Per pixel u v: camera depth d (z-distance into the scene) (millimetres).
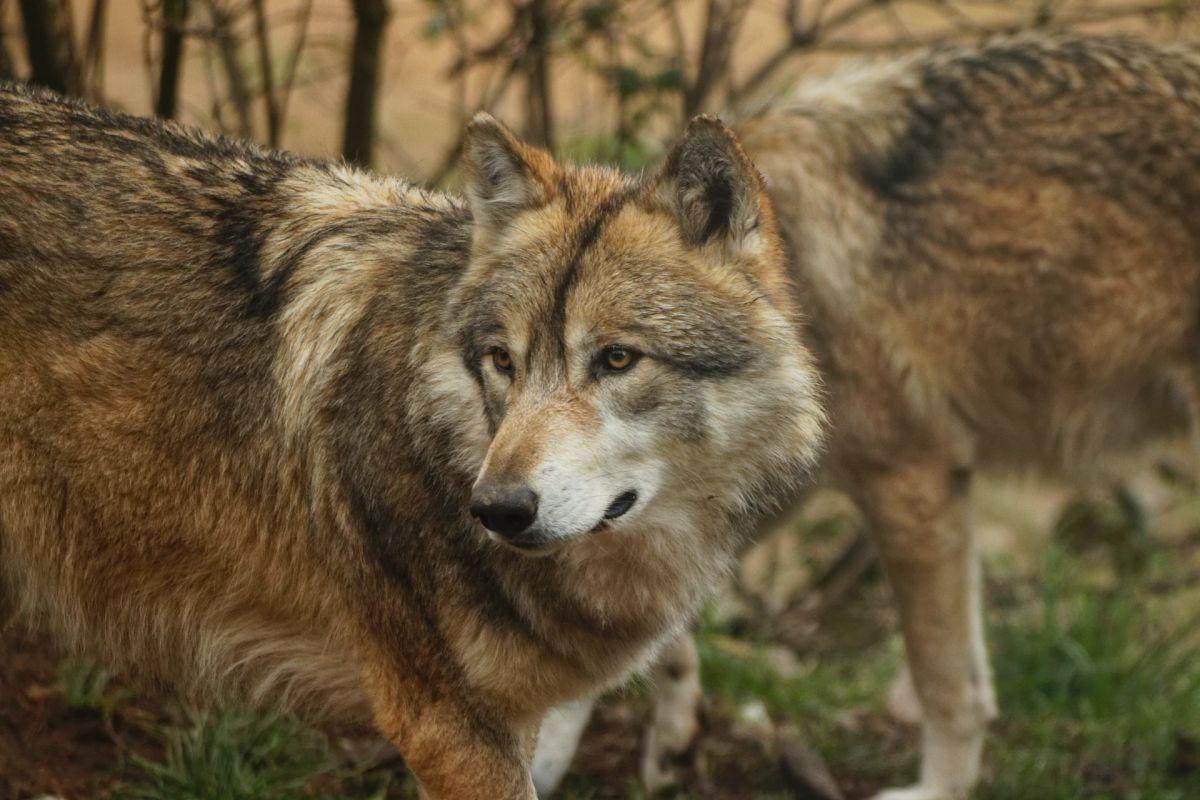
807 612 13742
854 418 9453
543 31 10547
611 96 11758
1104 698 11391
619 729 10047
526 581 6137
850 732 10727
